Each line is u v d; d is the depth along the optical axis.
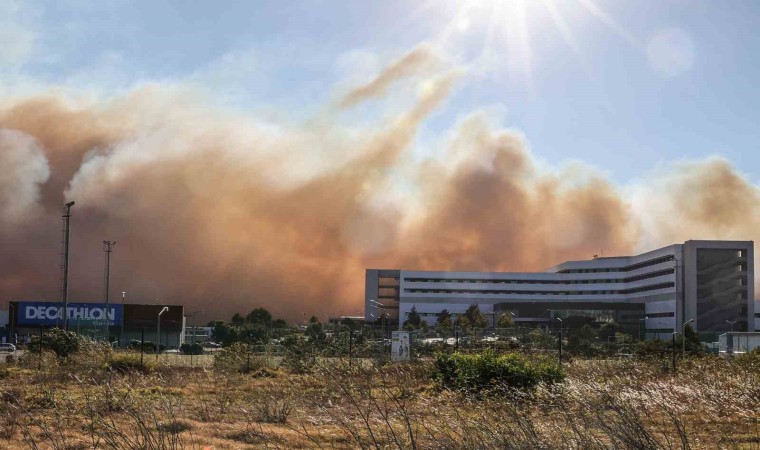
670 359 29.62
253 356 35.00
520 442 8.04
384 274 157.25
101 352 32.84
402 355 34.03
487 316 140.25
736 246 120.50
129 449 9.77
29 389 19.25
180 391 21.19
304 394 16.34
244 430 13.53
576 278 152.25
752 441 10.04
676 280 121.69
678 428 8.95
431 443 8.66
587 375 20.02
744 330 118.88
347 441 11.20
